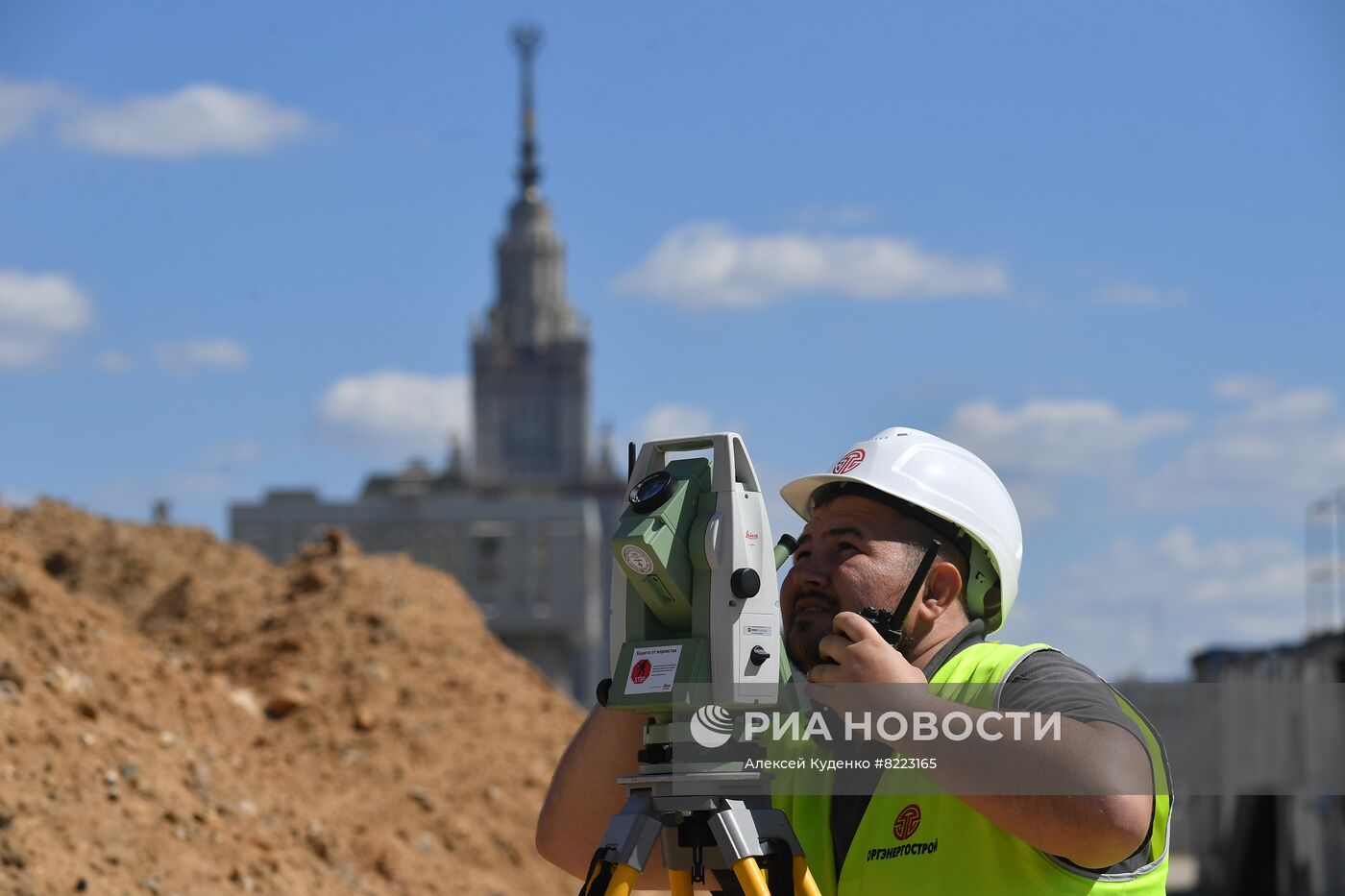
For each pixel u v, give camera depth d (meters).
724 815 2.53
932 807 2.57
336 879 6.27
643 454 2.68
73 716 5.87
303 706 8.58
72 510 11.55
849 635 2.47
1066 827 2.30
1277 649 20.02
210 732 7.13
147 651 7.27
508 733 8.86
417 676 9.17
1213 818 24.05
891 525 2.70
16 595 6.43
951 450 2.81
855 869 2.64
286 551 26.73
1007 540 2.77
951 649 2.66
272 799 6.62
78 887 4.85
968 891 2.49
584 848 2.90
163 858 5.32
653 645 2.59
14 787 5.13
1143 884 2.44
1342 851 18.86
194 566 10.91
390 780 8.05
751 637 2.53
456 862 7.53
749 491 2.59
